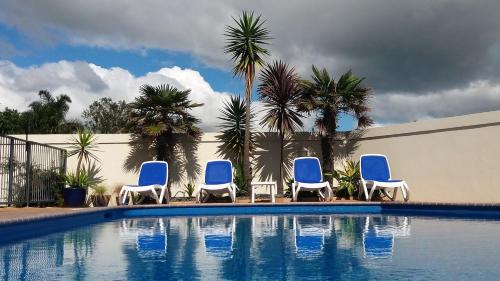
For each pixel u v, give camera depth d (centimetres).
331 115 1194
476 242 504
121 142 1250
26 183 963
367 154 1129
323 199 1144
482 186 955
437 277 328
